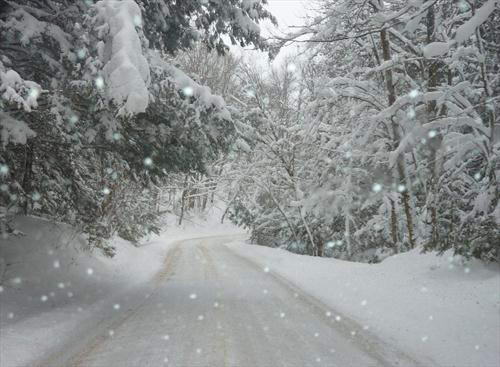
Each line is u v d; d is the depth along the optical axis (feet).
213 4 33.09
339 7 40.65
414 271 35.47
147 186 39.04
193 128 30.48
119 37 21.66
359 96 50.14
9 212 30.40
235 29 34.65
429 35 43.52
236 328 23.07
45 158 33.58
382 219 59.82
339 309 28.96
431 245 39.27
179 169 35.96
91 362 16.93
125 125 29.76
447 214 39.45
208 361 17.43
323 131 60.95
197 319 24.99
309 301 31.91
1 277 27.66
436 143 40.96
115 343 19.66
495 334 20.04
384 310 26.99
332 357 18.25
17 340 18.44
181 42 36.94
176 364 16.94
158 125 30.63
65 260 36.99
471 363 17.10
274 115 81.05
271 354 18.56
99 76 22.18
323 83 51.80
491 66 39.68
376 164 52.03
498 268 30.55
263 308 28.81
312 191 59.11
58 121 24.61
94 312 25.59
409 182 47.44
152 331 21.94
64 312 24.52
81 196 39.78
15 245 33.27
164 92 28.63
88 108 27.09
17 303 24.80
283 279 45.01
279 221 89.10
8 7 26.35
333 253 77.66
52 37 24.50
